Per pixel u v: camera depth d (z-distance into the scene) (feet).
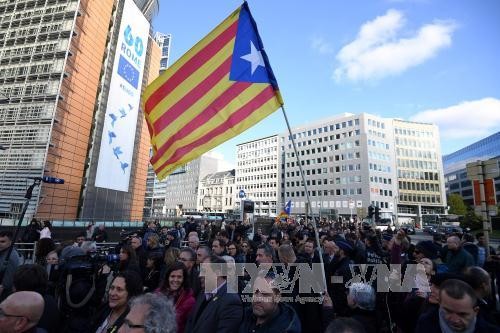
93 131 116.67
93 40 116.88
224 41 19.60
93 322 11.30
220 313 10.32
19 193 91.15
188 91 20.01
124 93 104.22
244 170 420.77
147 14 164.45
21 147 97.25
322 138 331.57
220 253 21.15
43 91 102.83
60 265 14.02
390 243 24.50
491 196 21.70
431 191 315.58
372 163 293.23
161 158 19.99
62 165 100.99
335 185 310.24
